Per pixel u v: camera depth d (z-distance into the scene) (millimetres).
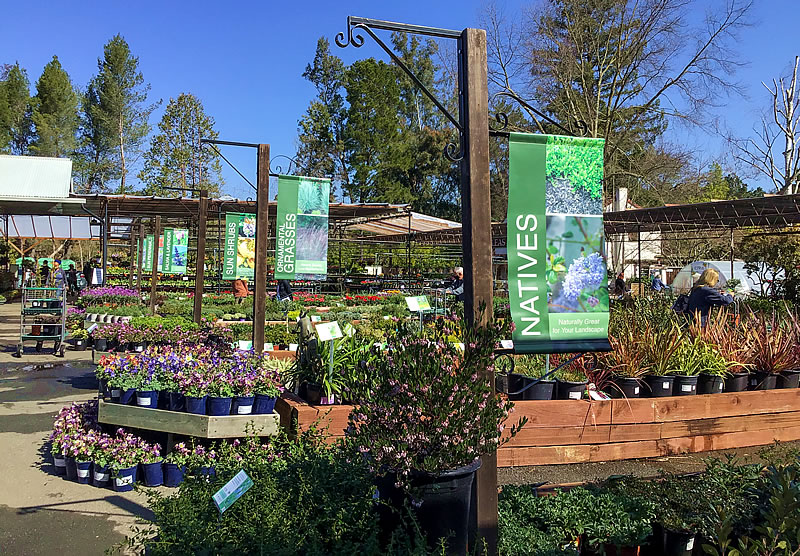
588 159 4086
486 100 3604
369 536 3260
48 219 31625
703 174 36125
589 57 32500
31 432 7379
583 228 4090
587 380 6125
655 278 19984
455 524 3445
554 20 32125
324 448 4410
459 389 3385
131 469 5434
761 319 7691
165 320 11727
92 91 55219
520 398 6004
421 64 57531
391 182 47625
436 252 35094
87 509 5000
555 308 4035
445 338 3688
